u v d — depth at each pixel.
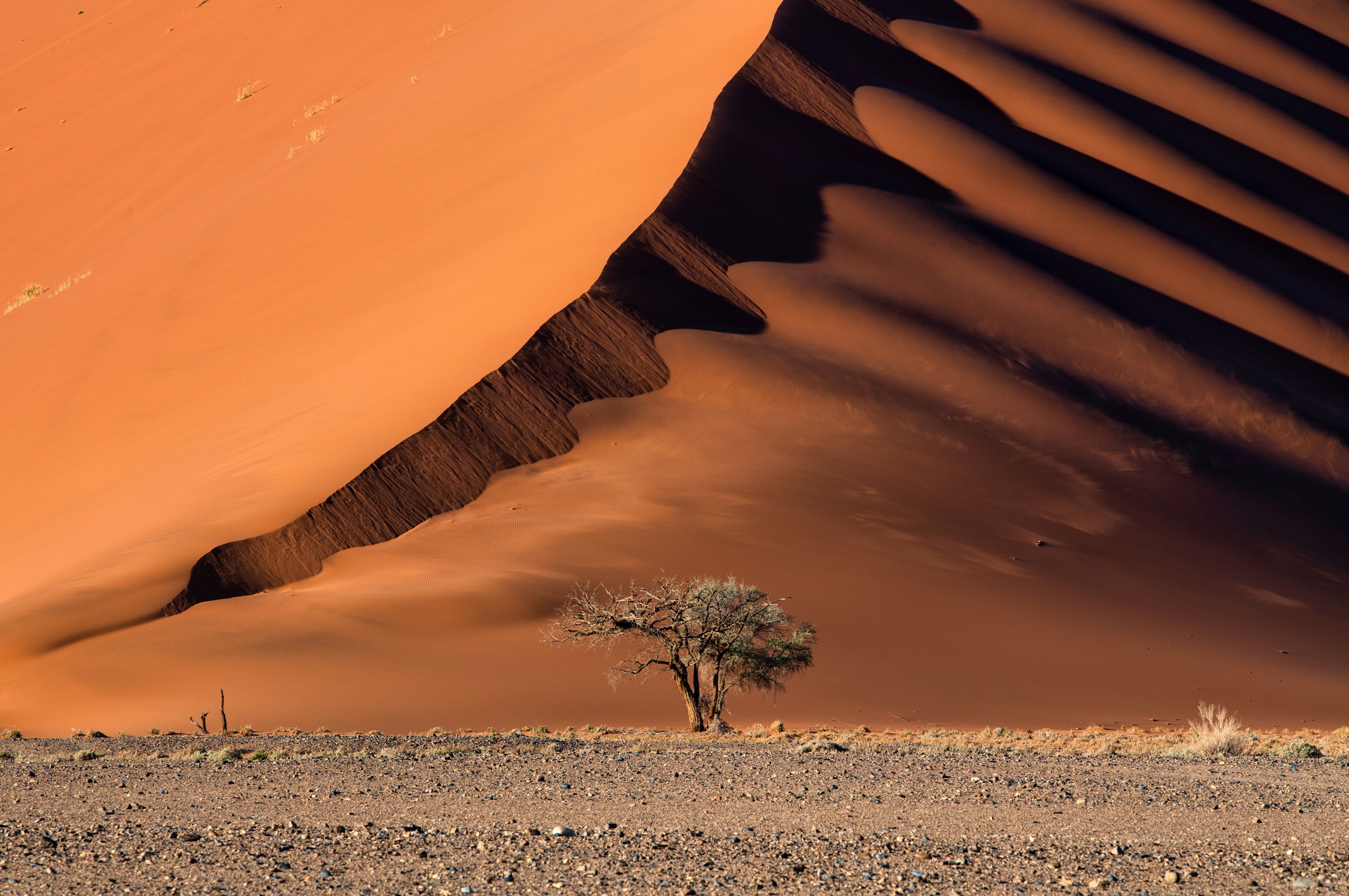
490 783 57.75
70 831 45.09
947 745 86.00
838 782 56.75
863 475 188.38
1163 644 148.88
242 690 123.19
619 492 180.00
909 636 143.75
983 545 173.25
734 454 192.62
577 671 131.88
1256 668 143.12
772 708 124.44
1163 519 195.25
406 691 124.56
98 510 196.12
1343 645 161.00
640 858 39.00
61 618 142.50
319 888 35.44
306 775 63.09
